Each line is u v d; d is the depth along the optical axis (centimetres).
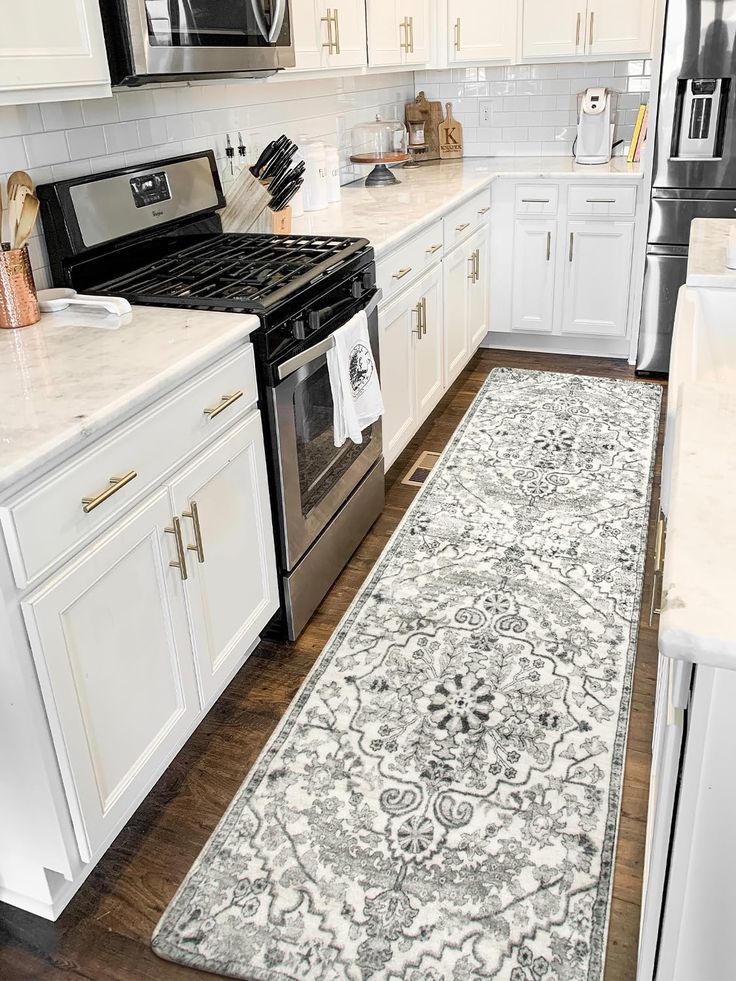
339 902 163
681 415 119
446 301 363
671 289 404
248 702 218
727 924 99
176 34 202
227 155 299
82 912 164
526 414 379
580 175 409
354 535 276
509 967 150
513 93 466
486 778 190
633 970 149
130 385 156
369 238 279
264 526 215
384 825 179
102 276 227
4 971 154
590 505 302
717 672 83
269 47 246
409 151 474
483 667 224
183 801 189
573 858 170
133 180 236
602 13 407
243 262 239
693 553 86
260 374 205
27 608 133
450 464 336
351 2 326
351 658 230
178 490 173
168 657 177
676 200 388
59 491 138
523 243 435
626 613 244
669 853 97
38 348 180
